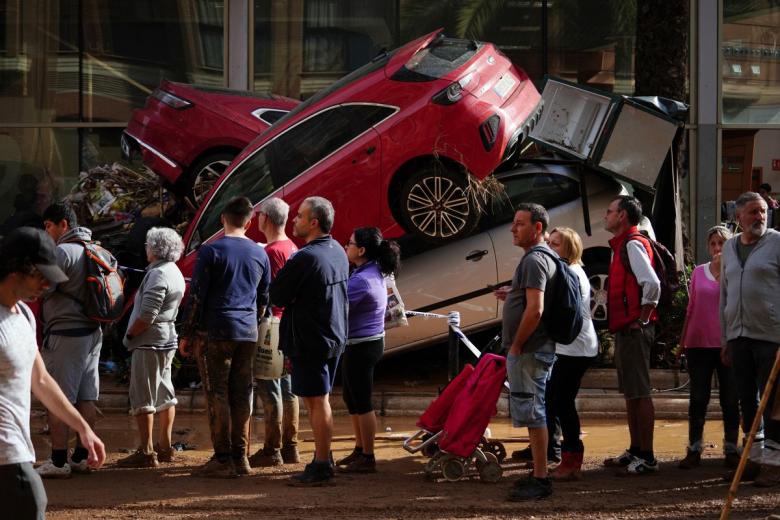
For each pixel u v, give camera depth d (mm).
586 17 15031
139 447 8109
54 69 15289
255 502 6727
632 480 7434
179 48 15195
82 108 15266
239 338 7359
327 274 7102
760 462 7098
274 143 10367
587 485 7266
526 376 6777
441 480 7414
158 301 7641
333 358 7344
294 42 15133
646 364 7621
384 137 9969
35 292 4137
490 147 9844
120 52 15242
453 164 10047
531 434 6820
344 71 15141
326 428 7223
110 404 10305
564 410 7457
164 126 11852
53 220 7633
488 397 7336
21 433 4062
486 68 10188
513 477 7547
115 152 15250
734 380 7367
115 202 12375
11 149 15289
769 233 7242
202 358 7418
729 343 7348
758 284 7176
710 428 9656
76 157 15250
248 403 7590
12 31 15289
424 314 8828
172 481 7363
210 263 7324
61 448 7434
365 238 7777
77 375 7492
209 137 11695
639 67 12750
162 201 12289
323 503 6703
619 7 14977
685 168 15258
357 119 10141
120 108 15242
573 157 10531
